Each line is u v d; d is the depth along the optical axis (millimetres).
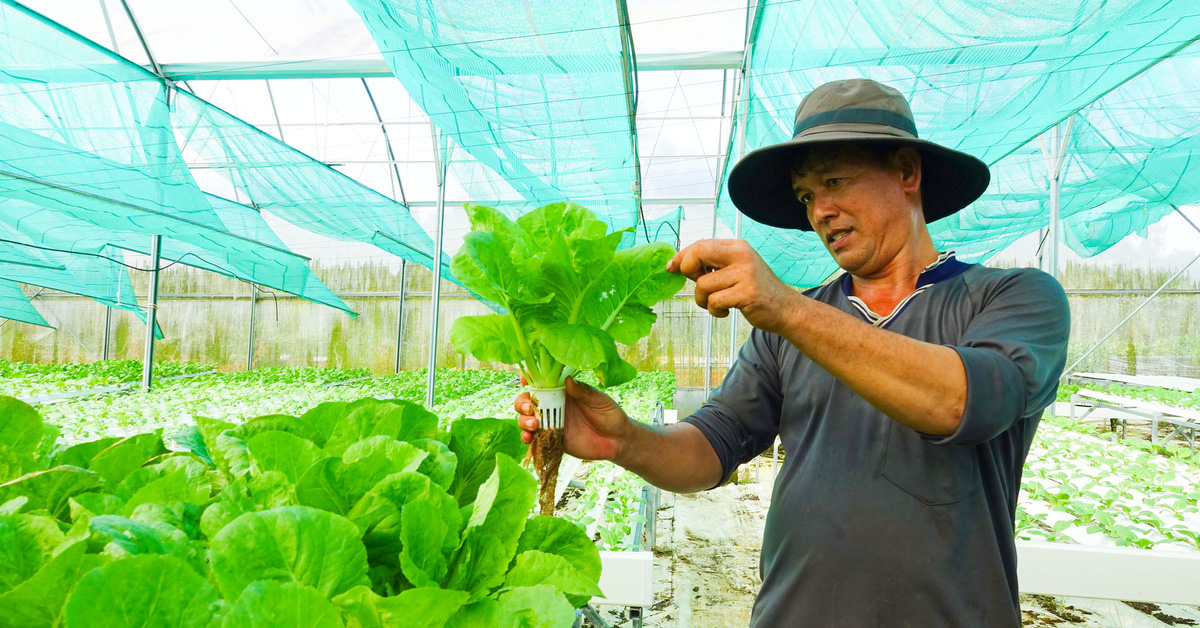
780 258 13805
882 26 3994
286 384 13641
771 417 2096
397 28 4059
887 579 1560
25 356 20531
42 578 660
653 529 5844
